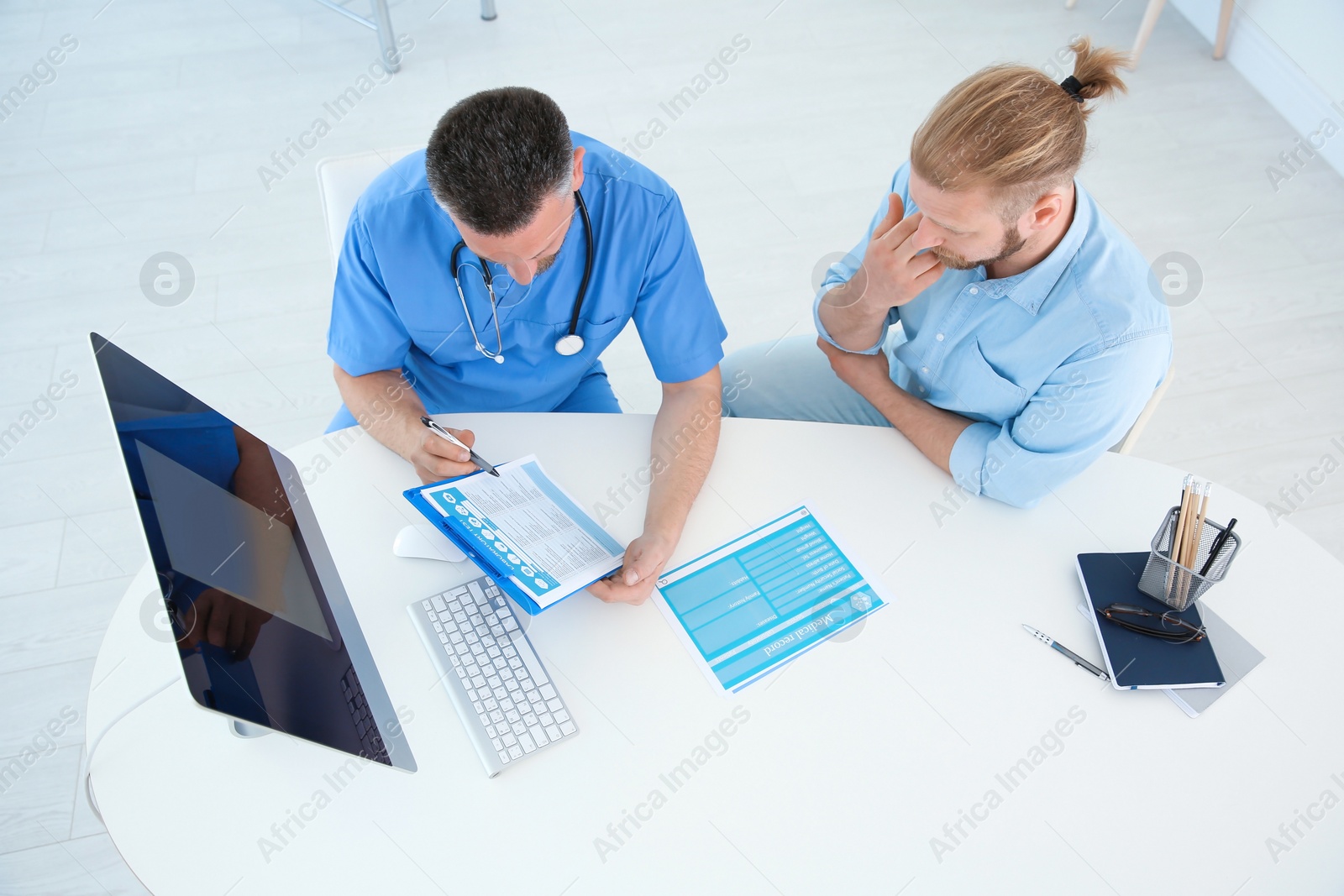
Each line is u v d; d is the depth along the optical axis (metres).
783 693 1.15
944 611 1.24
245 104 2.94
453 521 1.16
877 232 1.34
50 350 2.32
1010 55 3.24
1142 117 3.04
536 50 3.18
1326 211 2.79
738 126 2.99
